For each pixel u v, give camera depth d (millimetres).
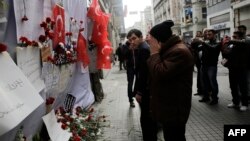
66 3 6562
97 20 8906
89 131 6102
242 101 8070
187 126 6852
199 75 10156
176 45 3854
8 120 2902
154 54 3959
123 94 11758
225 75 16109
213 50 8625
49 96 5410
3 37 3730
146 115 5082
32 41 4434
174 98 3855
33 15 4598
